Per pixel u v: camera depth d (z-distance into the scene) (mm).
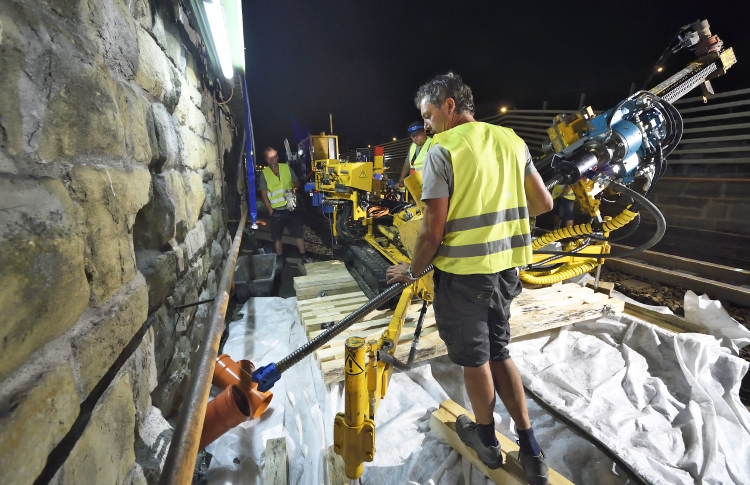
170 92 2082
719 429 2086
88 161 1013
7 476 600
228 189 5129
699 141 6746
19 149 719
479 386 1577
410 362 2322
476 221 1431
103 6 1207
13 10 724
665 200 6891
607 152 2215
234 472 1821
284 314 3627
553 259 2877
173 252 1827
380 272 3371
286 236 8141
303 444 2041
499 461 1700
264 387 1493
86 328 927
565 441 2064
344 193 4750
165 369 1676
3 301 620
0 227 638
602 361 2732
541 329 2943
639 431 2113
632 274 5094
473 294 1478
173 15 2320
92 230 980
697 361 2559
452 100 1580
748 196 5773
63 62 884
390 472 1903
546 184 2197
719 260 4984
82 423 882
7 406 622
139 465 1189
